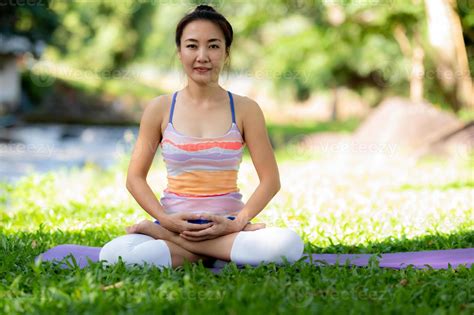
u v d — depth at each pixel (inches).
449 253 219.0
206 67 206.4
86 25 1578.5
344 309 154.4
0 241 249.0
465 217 313.7
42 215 333.1
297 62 1105.4
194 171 205.0
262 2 1013.8
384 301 162.2
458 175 532.7
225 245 196.2
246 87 1696.6
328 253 238.1
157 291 164.4
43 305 156.3
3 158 816.9
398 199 387.9
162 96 215.6
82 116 1376.7
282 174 569.0
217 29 208.2
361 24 951.6
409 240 256.1
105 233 279.3
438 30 781.3
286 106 1667.1
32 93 1354.6
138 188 205.9
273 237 193.0
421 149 717.3
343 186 468.1
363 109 1631.4
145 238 198.7
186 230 195.6
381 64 1234.6
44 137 1075.9
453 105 792.3
